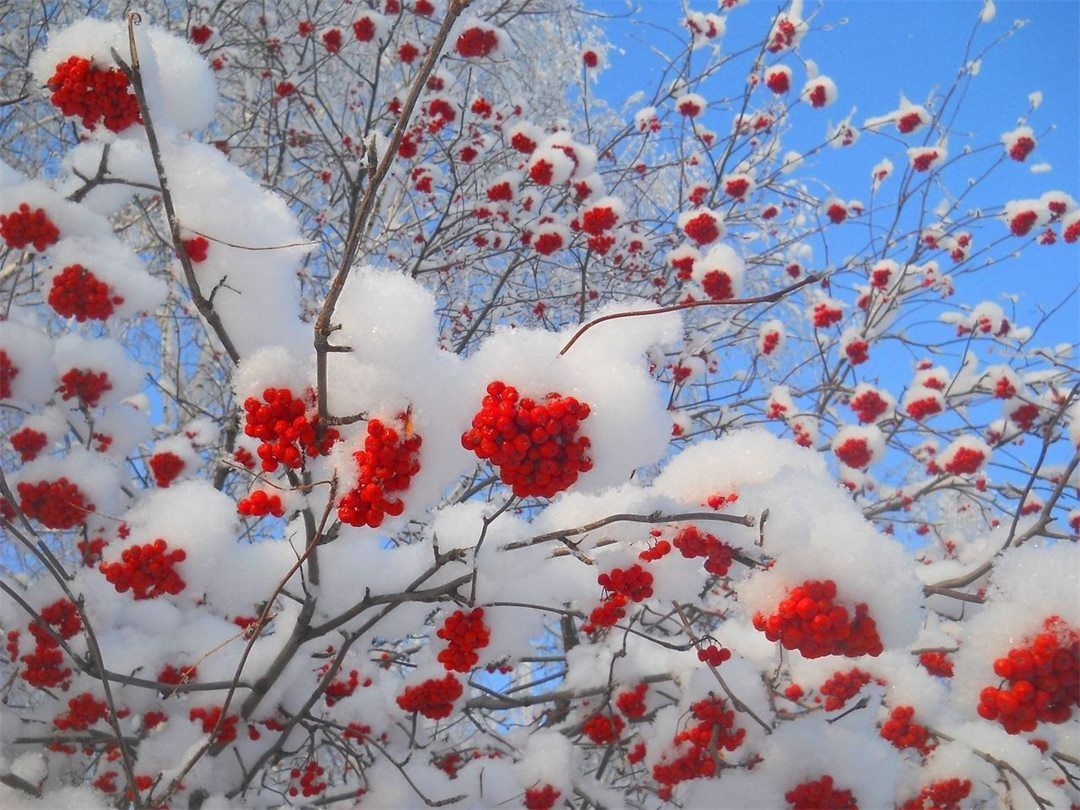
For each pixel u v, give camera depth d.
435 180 6.84
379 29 5.62
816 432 5.52
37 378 3.44
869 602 1.81
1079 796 3.29
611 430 1.73
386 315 1.82
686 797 3.13
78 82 2.16
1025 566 1.87
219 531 2.54
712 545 2.05
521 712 5.54
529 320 6.67
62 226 3.02
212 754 3.07
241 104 7.14
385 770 3.27
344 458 1.84
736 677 3.13
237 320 2.18
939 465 5.13
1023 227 6.00
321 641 3.16
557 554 2.43
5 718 3.10
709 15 6.73
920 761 3.51
